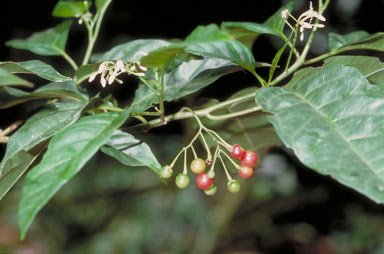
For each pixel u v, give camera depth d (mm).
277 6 694
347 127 397
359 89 409
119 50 487
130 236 1346
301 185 1183
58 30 523
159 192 1399
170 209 1398
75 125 401
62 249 1284
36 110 468
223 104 469
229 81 552
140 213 1388
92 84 641
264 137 540
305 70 434
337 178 375
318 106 413
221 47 439
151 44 486
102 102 451
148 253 1337
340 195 1123
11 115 515
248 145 547
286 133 397
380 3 709
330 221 1247
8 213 1372
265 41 666
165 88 469
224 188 1216
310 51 687
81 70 483
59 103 455
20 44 516
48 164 388
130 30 756
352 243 1267
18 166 446
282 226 1305
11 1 677
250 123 531
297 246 1314
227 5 707
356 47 465
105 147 444
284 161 1111
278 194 1256
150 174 1354
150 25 749
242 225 1301
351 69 417
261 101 417
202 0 708
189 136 623
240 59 439
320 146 390
